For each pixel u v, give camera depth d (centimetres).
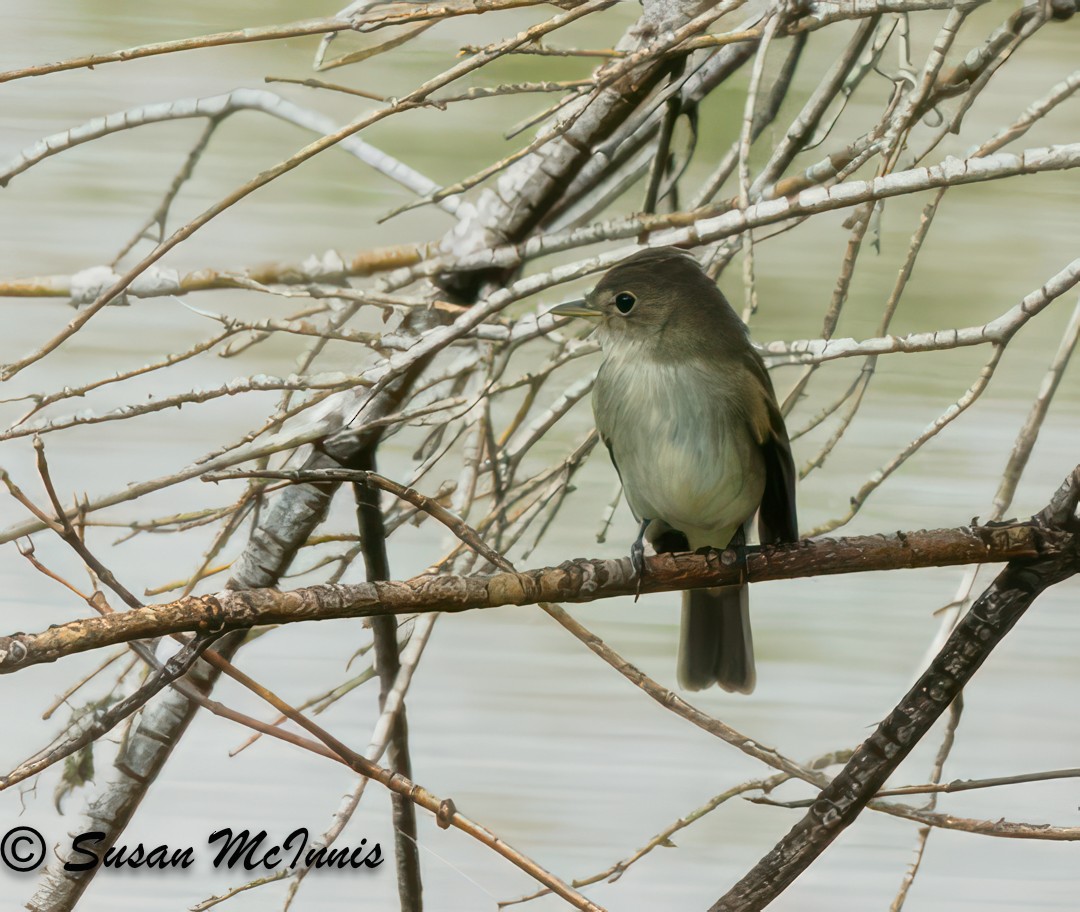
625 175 916
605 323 860
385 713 723
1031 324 1579
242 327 739
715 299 871
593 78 684
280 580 918
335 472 653
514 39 655
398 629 880
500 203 891
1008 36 764
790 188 782
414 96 654
